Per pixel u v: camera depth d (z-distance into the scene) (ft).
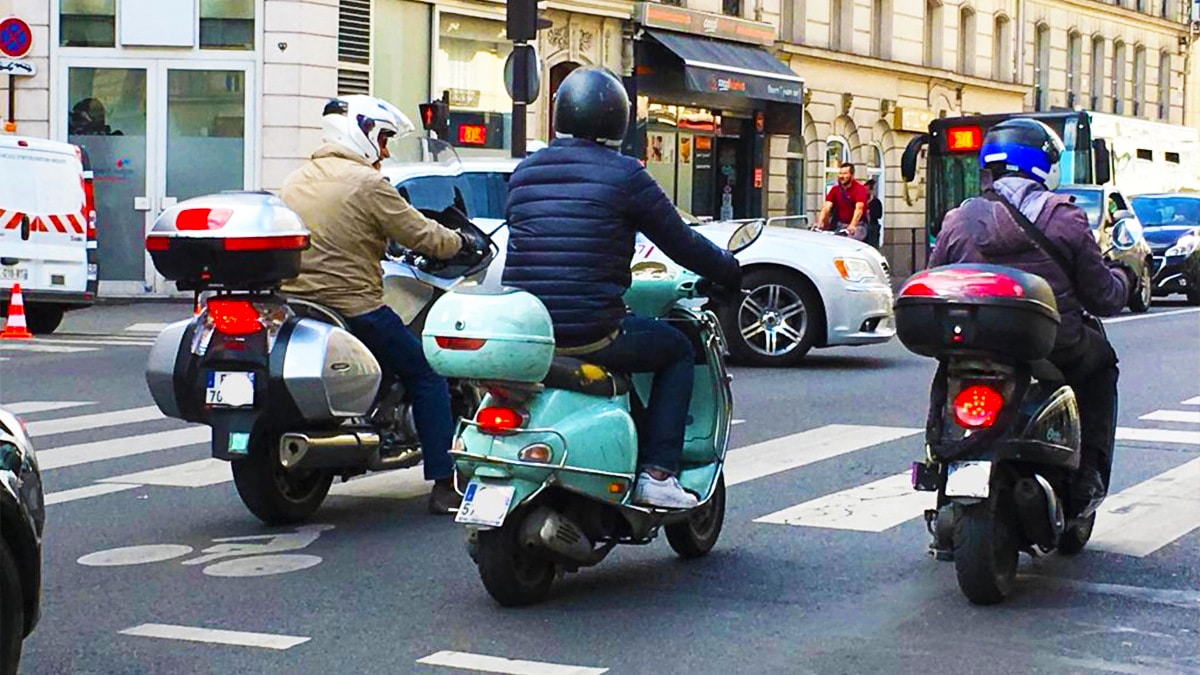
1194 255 95.04
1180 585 23.39
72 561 25.05
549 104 105.60
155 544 26.27
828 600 22.54
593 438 21.57
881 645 20.33
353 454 26.78
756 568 24.44
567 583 23.57
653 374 22.89
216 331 25.98
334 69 90.68
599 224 21.91
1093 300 22.44
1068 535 24.72
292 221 25.58
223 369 25.94
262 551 25.73
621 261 22.07
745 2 121.80
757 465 33.06
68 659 19.81
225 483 31.53
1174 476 32.09
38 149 65.16
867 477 31.78
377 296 27.20
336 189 26.68
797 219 23.20
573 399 21.61
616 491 21.95
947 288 20.52
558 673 19.20
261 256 25.21
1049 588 23.18
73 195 66.23
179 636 20.84
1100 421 23.57
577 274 21.81
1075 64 178.50
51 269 65.26
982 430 20.79
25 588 17.13
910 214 144.87
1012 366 20.84
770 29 121.60
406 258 30.91
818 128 131.03
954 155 106.52
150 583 23.66
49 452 34.86
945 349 20.67
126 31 88.17
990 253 22.47
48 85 87.92
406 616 21.79
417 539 26.66
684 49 111.75
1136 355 57.41
